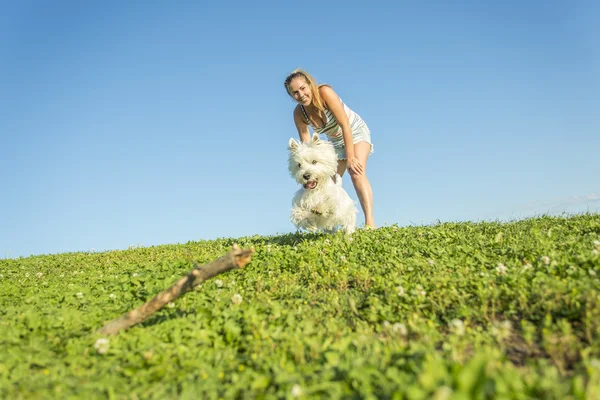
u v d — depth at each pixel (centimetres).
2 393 291
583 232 693
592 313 341
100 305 535
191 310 455
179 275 619
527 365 305
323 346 323
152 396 284
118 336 380
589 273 429
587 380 262
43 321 444
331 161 818
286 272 588
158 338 377
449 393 204
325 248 678
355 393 246
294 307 447
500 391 214
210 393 273
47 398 282
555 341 326
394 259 593
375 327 391
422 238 721
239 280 590
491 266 520
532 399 216
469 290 444
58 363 342
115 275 716
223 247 865
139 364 327
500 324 358
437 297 426
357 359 287
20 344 387
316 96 832
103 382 304
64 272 859
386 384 245
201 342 358
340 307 439
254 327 377
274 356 317
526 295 403
